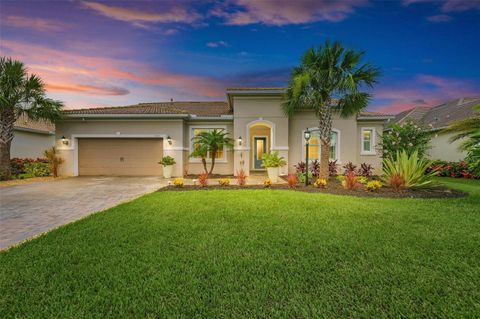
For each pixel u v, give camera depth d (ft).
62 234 14.20
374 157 52.26
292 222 16.29
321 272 9.72
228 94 47.19
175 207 20.54
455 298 8.05
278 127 47.37
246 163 47.65
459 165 45.88
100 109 49.57
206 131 51.06
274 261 10.62
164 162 44.55
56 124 47.01
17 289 8.68
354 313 7.35
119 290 8.55
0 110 39.91
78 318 7.15
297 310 7.51
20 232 15.43
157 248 12.07
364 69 34.01
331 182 36.52
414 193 27.66
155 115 45.37
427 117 77.15
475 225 15.52
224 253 11.50
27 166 48.70
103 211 19.42
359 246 12.20
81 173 47.93
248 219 17.02
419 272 9.69
